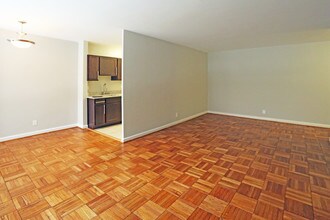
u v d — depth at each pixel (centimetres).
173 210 182
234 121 564
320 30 369
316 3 242
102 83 554
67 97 467
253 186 221
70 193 207
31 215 173
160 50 449
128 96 377
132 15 280
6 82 366
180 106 541
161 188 218
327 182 230
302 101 516
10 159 291
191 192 210
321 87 487
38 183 226
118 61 547
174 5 245
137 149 338
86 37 425
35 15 278
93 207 185
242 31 375
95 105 470
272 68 555
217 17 292
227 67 642
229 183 228
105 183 228
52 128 446
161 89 462
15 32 369
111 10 260
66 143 367
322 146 352
